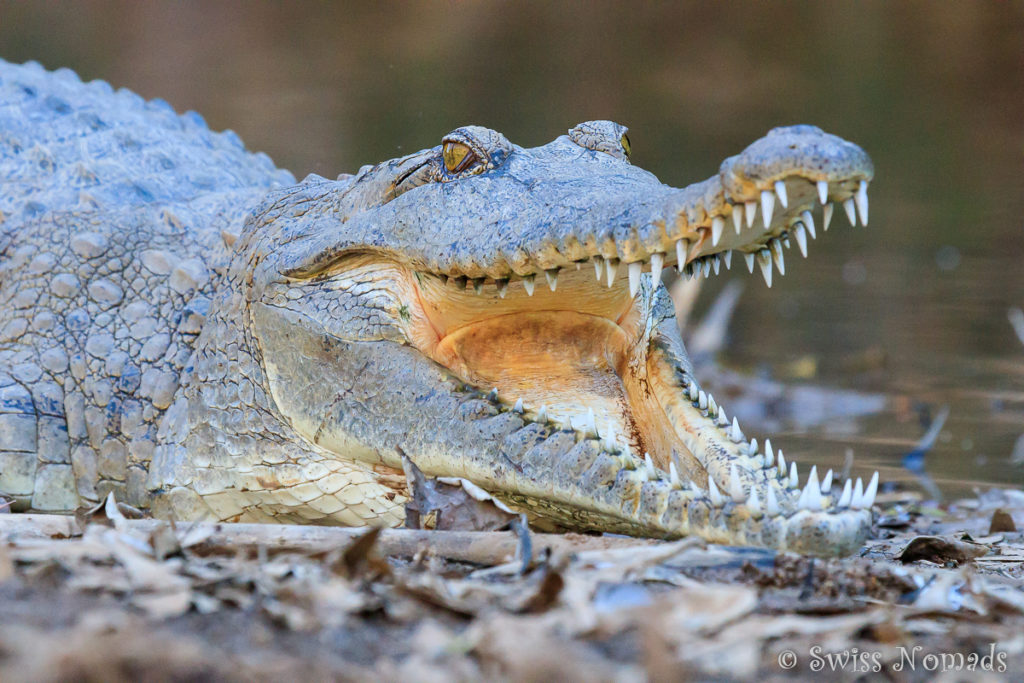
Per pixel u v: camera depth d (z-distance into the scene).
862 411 22.44
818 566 8.71
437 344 11.88
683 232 9.76
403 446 11.26
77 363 14.14
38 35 67.38
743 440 10.76
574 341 12.12
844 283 34.22
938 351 26.64
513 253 10.70
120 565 8.12
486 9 80.12
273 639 6.82
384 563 8.18
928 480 17.62
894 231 40.81
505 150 11.77
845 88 65.00
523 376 11.97
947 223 41.72
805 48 72.62
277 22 75.44
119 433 13.77
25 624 6.50
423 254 11.41
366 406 11.58
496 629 7.05
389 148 48.22
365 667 6.59
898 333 28.33
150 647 6.13
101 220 15.23
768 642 7.51
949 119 58.78
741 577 8.75
